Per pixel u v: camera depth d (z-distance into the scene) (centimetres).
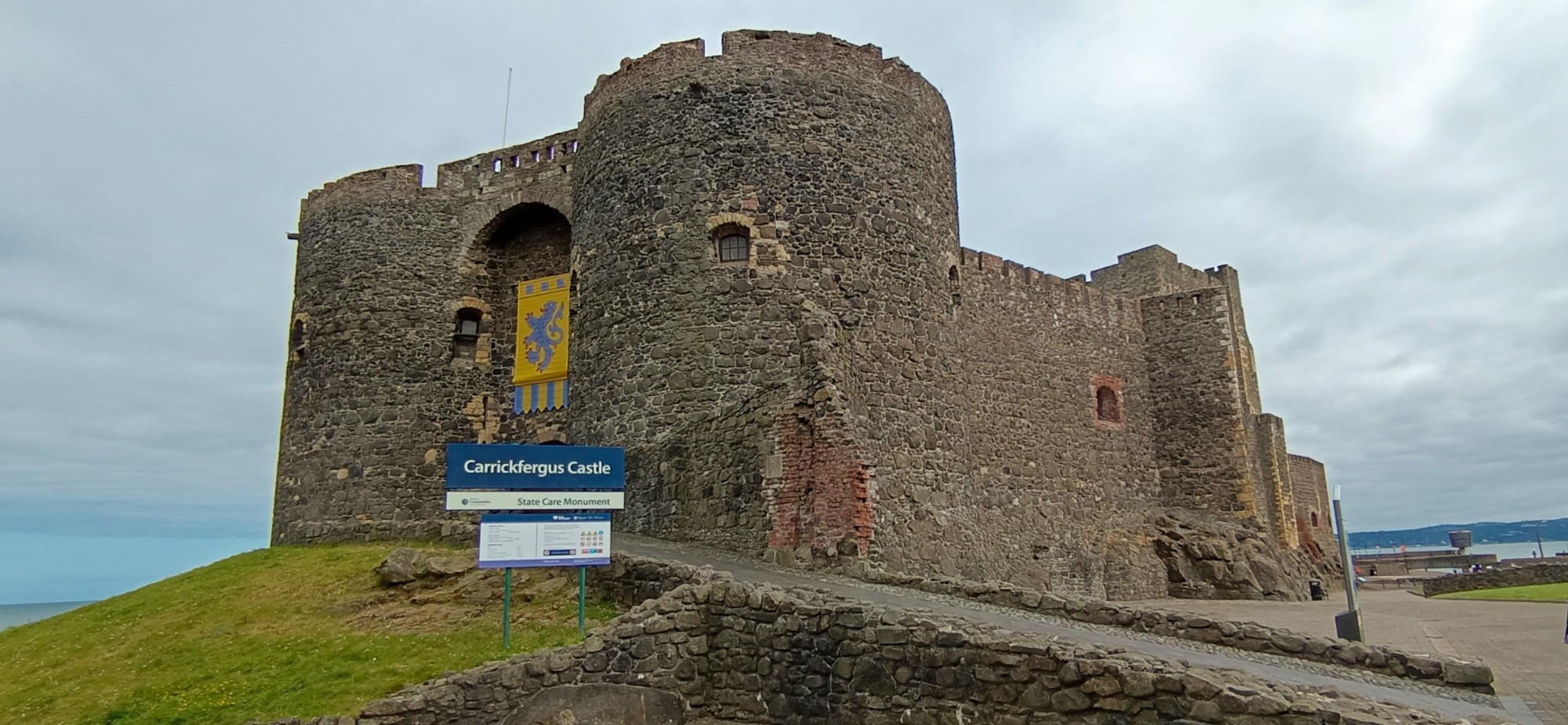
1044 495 3103
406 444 2594
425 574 1548
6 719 1153
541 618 1344
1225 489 3456
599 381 2084
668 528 1834
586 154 2281
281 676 1184
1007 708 945
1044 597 1329
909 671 1022
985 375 3064
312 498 2580
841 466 1574
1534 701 1108
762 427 1670
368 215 2748
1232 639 1191
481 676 1069
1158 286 3953
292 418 2709
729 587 1187
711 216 2025
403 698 1048
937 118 2328
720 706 1145
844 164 2091
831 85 2133
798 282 1986
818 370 1656
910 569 1848
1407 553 7444
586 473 1282
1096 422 3397
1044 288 3366
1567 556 6656
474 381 2695
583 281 2202
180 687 1177
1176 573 3250
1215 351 3559
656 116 2128
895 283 2080
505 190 2747
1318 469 4641
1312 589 3253
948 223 2295
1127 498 3409
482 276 2766
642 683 1130
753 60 2116
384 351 2647
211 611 1534
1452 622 2183
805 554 1566
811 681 1091
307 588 1611
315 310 2725
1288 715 790
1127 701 873
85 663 1344
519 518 1234
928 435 2042
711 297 1983
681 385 1953
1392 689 1012
